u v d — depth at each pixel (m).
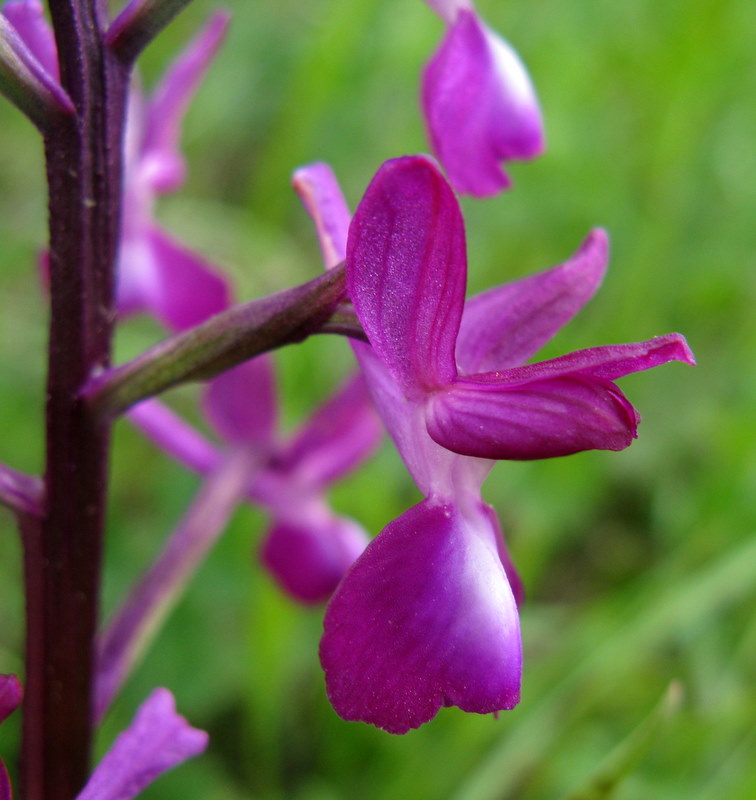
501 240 0.18
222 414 0.11
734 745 0.13
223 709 0.14
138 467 0.16
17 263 0.18
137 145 0.11
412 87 0.19
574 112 0.18
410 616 0.07
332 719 0.13
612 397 0.07
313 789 0.13
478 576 0.07
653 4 0.18
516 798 0.13
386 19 0.19
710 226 0.18
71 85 0.08
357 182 0.19
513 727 0.13
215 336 0.08
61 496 0.08
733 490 0.14
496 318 0.08
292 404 0.15
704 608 0.12
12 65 0.08
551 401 0.07
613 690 0.14
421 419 0.08
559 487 0.14
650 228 0.17
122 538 0.15
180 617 0.14
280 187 0.17
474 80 0.09
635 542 0.16
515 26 0.19
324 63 0.17
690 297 0.17
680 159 0.17
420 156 0.07
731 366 0.17
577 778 0.13
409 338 0.08
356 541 0.12
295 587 0.12
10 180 0.19
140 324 0.17
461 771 0.13
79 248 0.08
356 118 0.19
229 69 0.21
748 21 0.18
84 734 0.09
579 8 0.19
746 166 0.18
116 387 0.08
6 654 0.14
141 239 0.12
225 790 0.13
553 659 0.13
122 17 0.08
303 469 0.11
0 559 0.15
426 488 0.08
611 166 0.18
